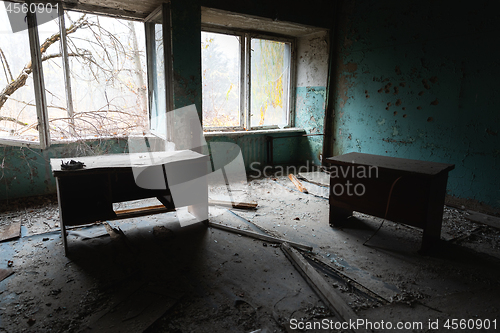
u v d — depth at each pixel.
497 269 2.34
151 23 4.18
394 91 4.25
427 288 2.09
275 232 3.01
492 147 3.30
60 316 1.79
